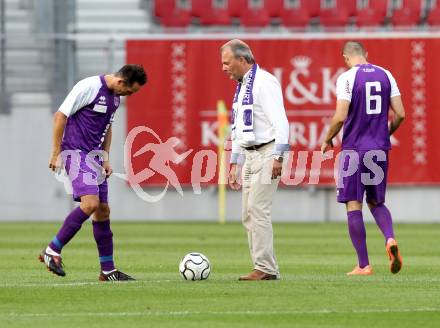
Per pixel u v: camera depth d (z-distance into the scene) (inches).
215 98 3282.5
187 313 1133.7
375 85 1549.0
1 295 1283.2
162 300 1232.8
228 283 1402.6
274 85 1403.8
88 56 3454.7
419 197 3329.2
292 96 3277.6
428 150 3280.0
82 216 1396.4
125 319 1095.0
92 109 1402.6
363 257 1579.7
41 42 3476.9
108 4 3713.1
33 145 3385.8
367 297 1261.1
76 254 2053.4
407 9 3681.1
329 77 3275.1
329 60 3275.1
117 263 1836.9
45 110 3388.3
